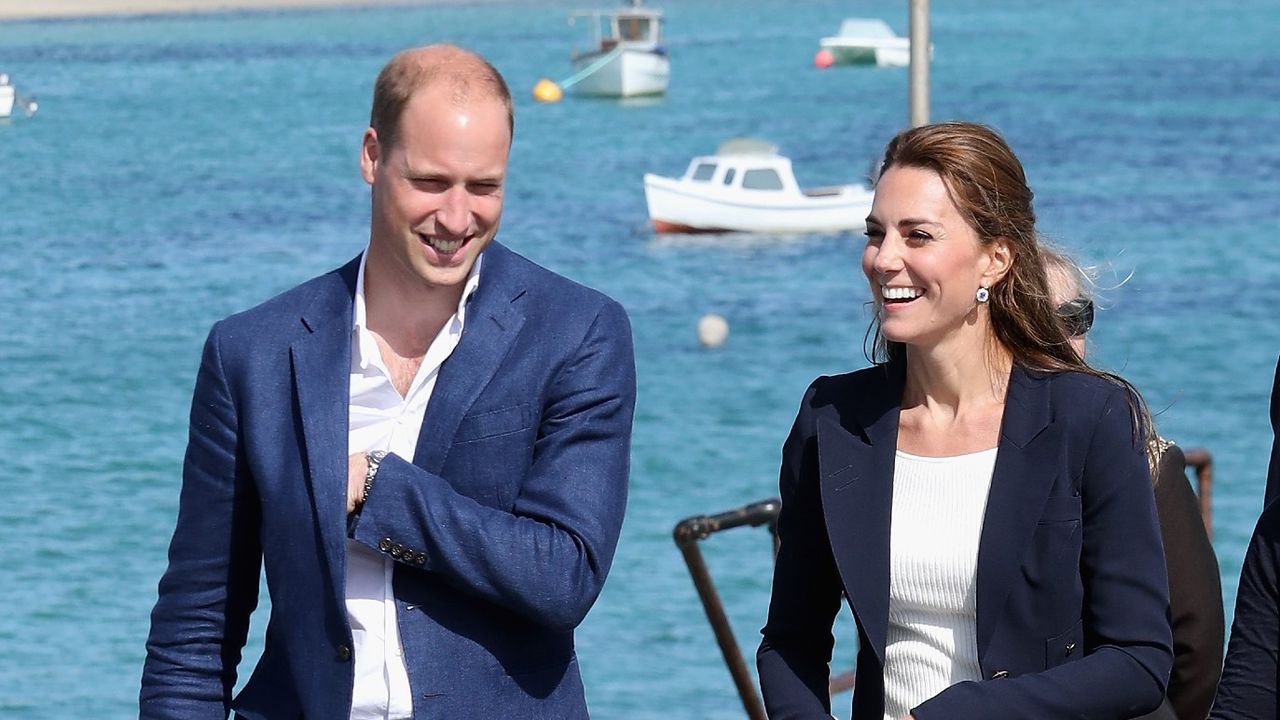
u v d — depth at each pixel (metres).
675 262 80.69
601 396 6.41
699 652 30.20
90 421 50.84
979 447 6.55
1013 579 6.34
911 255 6.46
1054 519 6.35
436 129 5.95
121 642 31.67
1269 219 87.38
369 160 6.24
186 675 6.61
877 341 6.91
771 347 63.44
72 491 43.22
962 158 6.43
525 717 6.38
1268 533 5.58
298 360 6.39
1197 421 50.84
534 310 6.46
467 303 6.42
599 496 6.31
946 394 6.66
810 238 87.12
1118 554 6.31
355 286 6.54
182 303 67.94
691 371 60.03
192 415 6.60
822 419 6.80
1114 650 6.25
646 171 110.94
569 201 98.69
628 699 27.64
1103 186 99.81
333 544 6.18
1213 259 76.75
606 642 30.70
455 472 6.28
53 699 28.30
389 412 6.37
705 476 46.22
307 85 162.12
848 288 73.88
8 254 77.69
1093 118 136.75
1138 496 6.34
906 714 6.36
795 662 6.86
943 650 6.48
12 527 39.78
